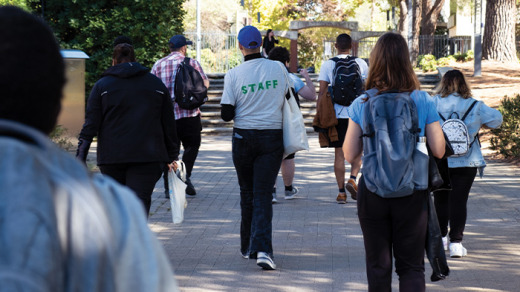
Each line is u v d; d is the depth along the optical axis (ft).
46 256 2.77
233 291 17.33
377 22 177.27
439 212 20.51
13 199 2.83
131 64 17.75
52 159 3.18
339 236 23.56
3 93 3.58
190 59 29.35
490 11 86.99
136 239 3.37
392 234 13.25
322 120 28.32
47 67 3.70
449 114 20.31
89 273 3.00
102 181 3.54
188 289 17.46
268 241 18.99
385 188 12.50
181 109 29.63
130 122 17.40
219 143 53.26
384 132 12.62
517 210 27.61
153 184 17.99
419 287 12.84
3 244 2.71
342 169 29.27
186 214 27.40
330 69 28.22
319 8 163.84
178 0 57.52
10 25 3.65
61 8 55.67
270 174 18.93
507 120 42.29
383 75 13.15
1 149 3.00
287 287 17.67
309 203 29.68
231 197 31.09
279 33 89.51
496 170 37.63
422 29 116.16
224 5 136.77
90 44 54.29
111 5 55.57
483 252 21.30
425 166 12.75
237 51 89.66
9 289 2.60
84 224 3.04
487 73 78.18
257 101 18.81
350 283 18.03
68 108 35.12
